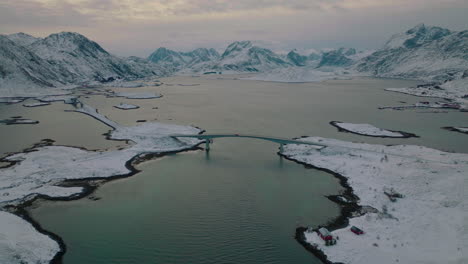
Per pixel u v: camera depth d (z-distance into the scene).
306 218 95.81
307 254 79.44
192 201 106.31
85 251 80.38
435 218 90.62
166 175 127.94
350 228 88.75
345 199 107.19
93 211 99.50
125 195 110.44
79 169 128.75
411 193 105.81
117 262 76.69
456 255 74.50
